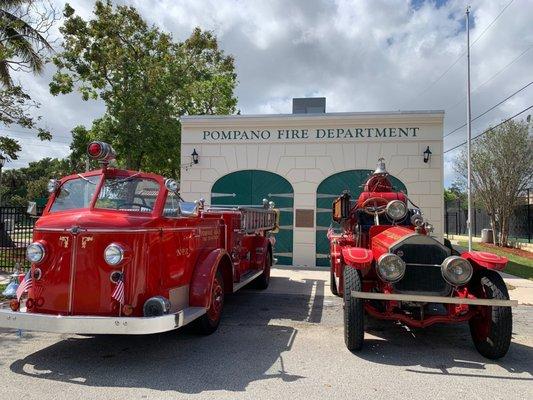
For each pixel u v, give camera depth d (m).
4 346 5.69
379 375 4.84
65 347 5.68
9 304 5.14
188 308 5.70
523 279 11.65
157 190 5.66
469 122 16.16
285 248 13.52
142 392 4.29
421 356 5.53
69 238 4.99
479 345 5.61
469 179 15.24
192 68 23.36
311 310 7.96
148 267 5.07
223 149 13.94
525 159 20.48
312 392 4.34
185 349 5.65
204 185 13.99
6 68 13.05
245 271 8.56
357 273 5.76
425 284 5.56
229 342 5.98
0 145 14.40
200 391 4.33
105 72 18.89
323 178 13.38
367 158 13.16
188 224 5.93
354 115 13.13
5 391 4.28
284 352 5.59
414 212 7.59
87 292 4.93
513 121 20.69
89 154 5.62
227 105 26.22
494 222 22.05
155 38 19.98
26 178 61.44
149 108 18.17
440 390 4.44
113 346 5.74
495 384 4.63
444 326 7.02
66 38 18.25
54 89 18.34
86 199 5.56
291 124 13.55
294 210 13.49
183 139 14.14
